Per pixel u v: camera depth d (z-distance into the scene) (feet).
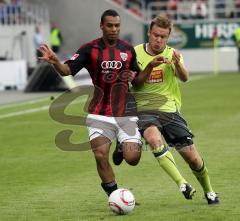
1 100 230.27
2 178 99.86
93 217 74.33
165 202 81.66
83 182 95.30
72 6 383.04
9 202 83.66
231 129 147.95
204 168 78.79
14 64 279.69
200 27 378.94
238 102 204.03
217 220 72.13
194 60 380.78
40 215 76.18
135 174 99.91
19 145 131.44
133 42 386.52
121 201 74.54
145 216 74.28
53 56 74.54
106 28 75.56
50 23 383.65
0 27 333.01
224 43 378.32
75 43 384.68
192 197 82.33
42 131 150.41
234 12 384.27
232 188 88.99
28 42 344.49
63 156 118.01
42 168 107.24
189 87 264.93
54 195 87.20
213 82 288.30
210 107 191.83
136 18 385.29
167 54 80.02
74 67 75.97
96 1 383.04
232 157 113.60
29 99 231.71
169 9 395.96
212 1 391.45
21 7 348.79
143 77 77.71
